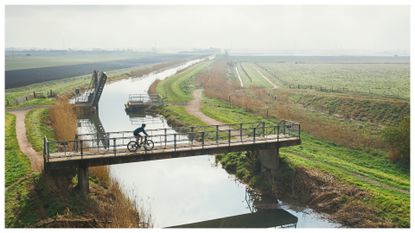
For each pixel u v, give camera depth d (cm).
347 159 3378
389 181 2819
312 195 2792
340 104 5662
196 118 5159
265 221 2638
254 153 3359
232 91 7831
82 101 6109
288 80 10212
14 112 4991
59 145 3419
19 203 2302
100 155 2625
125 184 3148
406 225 2269
